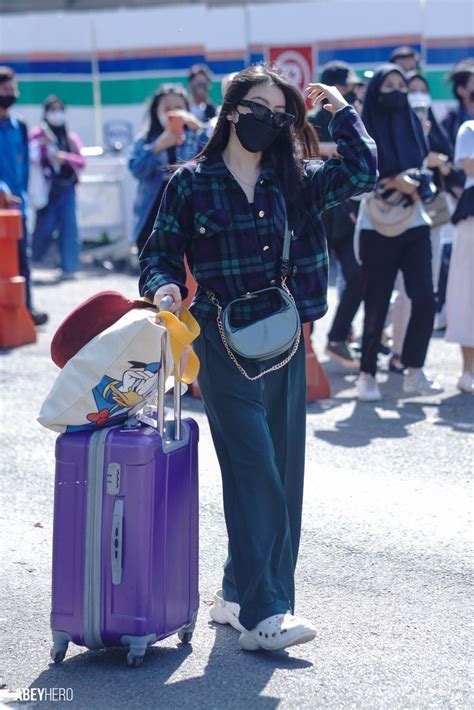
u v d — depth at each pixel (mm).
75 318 5535
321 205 5809
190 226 5711
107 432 5484
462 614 6336
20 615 6363
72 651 5922
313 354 11219
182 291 5664
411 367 11234
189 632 5934
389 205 10695
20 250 14969
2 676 5617
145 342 5340
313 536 7535
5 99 14625
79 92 21797
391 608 6426
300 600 6539
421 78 13570
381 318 11047
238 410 5648
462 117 13664
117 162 20281
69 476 5523
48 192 19531
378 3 19812
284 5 20281
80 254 20594
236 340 5516
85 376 5434
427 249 10906
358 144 5770
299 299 5809
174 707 5273
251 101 5527
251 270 5668
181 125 11695
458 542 7434
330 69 11938
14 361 13141
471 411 10758
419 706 5273
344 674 5602
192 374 5668
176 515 5641
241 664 5707
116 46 21500
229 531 5754
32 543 7527
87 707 5285
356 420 10477
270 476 5648
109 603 5527
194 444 5773
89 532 5508
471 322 11180
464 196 11031
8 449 9680
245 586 5703
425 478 8773
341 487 8539
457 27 19594
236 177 5711
